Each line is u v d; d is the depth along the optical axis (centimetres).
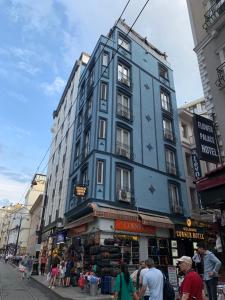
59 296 1230
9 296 1223
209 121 1281
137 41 2697
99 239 1587
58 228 2400
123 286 629
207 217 2275
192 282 420
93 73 2398
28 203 6297
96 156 1858
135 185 1947
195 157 2078
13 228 7419
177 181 2284
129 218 1720
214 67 1233
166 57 3034
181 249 1947
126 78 2369
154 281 552
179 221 2078
